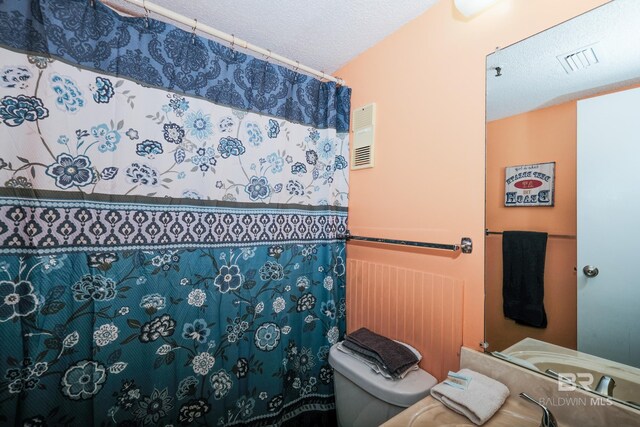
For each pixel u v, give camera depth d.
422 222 1.16
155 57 1.02
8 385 0.80
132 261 0.98
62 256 0.88
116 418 0.95
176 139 1.07
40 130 0.84
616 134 0.72
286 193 1.36
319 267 1.48
